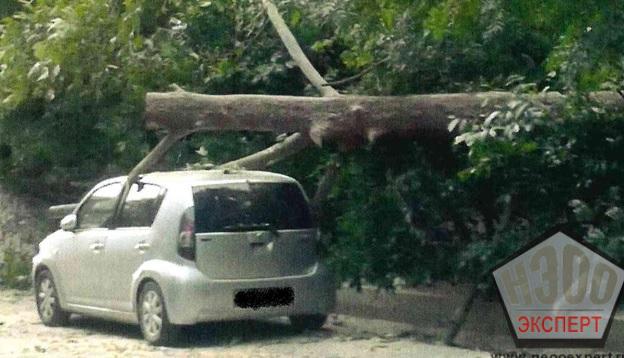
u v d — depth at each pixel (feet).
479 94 37.45
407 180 40.01
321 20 44.24
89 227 43.98
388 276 40.75
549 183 37.50
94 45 49.78
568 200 37.52
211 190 39.58
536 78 39.68
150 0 49.96
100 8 49.19
